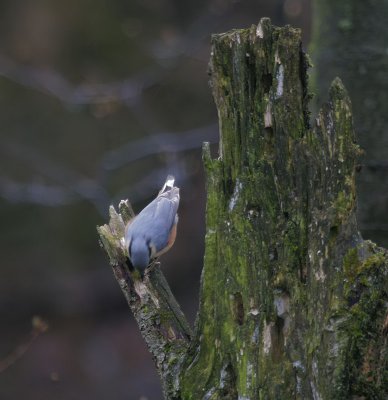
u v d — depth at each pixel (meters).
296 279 6.70
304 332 6.60
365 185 10.09
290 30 6.89
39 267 24.77
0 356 23.69
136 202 22.95
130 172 22.39
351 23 10.11
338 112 6.66
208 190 7.19
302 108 6.92
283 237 6.77
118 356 24.14
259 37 6.98
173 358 7.38
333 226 6.56
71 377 23.64
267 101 6.96
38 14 24.27
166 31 21.11
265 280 6.79
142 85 19.00
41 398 23.00
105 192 18.25
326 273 6.55
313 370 6.46
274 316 6.72
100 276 25.00
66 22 24.34
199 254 24.80
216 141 19.73
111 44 24.31
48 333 24.34
